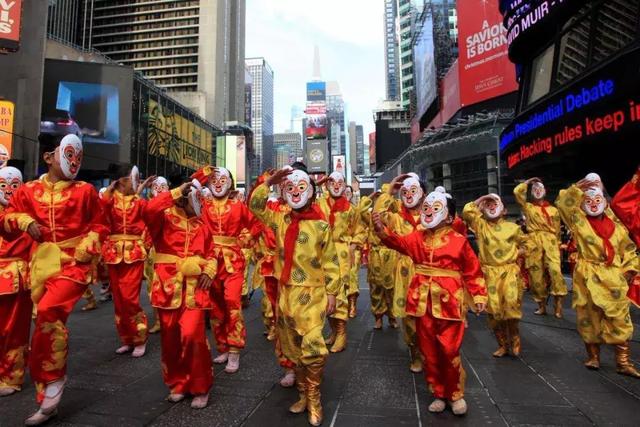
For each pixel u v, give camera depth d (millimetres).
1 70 24391
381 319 7184
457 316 3662
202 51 87875
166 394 4027
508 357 5516
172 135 45000
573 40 11742
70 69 33812
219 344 5172
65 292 3523
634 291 4578
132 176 5527
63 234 3654
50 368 3391
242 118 106812
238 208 5258
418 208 5684
